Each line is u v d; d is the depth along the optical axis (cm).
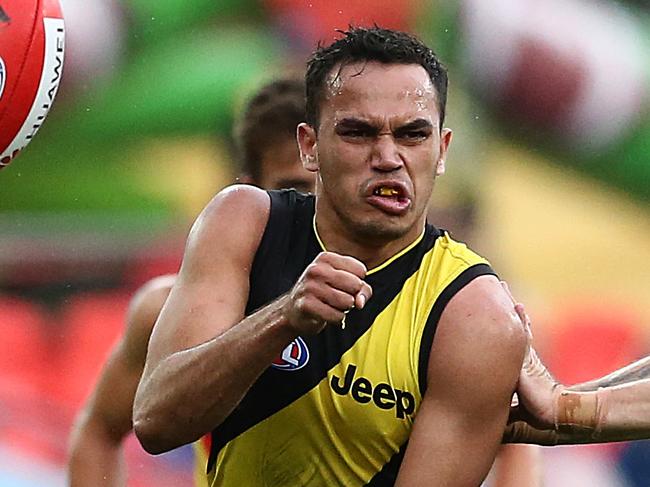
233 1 3419
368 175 1230
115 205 3334
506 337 1262
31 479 3055
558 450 2970
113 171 3353
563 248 3356
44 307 3206
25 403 3114
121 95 3381
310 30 3412
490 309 1266
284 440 1312
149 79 3391
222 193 1365
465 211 3359
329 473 1316
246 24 3425
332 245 1298
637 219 3391
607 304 3331
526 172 3397
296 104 1759
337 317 1141
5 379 3127
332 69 1254
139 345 1736
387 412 1277
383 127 1226
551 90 3472
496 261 3359
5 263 3219
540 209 3381
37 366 3156
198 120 3391
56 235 3272
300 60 3416
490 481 1709
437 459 1261
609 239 3381
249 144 1783
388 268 1288
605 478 2970
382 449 1296
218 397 1208
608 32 3512
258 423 1310
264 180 1781
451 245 1317
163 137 3378
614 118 3481
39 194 3312
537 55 3456
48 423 3111
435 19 3419
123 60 3388
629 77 3516
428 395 1273
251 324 1181
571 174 3403
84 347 3194
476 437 1274
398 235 1247
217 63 3406
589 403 1420
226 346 1188
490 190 3372
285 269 1317
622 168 3416
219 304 1287
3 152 1384
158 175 3362
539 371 1438
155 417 1242
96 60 3375
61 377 3156
